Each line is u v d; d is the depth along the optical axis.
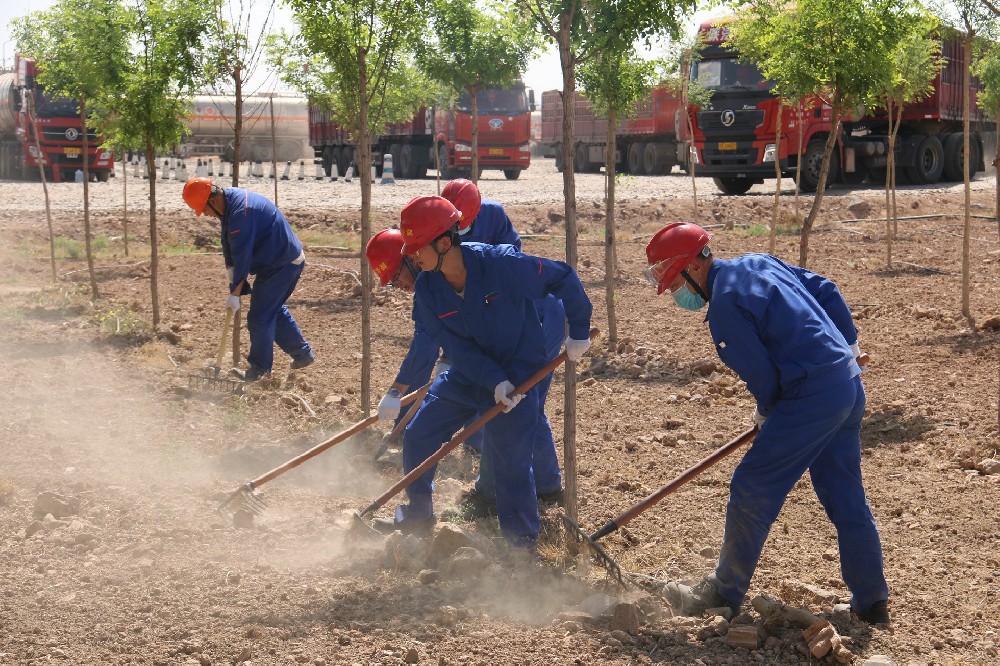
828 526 6.05
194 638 4.43
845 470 4.73
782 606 4.65
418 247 4.92
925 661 4.38
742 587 4.77
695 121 26.17
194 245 19.02
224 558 5.36
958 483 6.63
